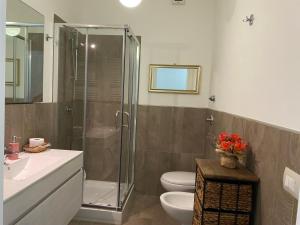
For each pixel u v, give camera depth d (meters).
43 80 2.43
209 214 1.52
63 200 1.73
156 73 3.25
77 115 3.16
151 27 3.22
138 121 3.32
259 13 1.62
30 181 1.33
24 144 2.11
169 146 3.30
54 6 2.59
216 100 2.75
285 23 1.27
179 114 3.26
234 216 1.52
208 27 3.16
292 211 1.09
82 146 3.18
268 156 1.37
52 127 2.64
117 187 2.77
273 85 1.37
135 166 3.34
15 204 1.18
